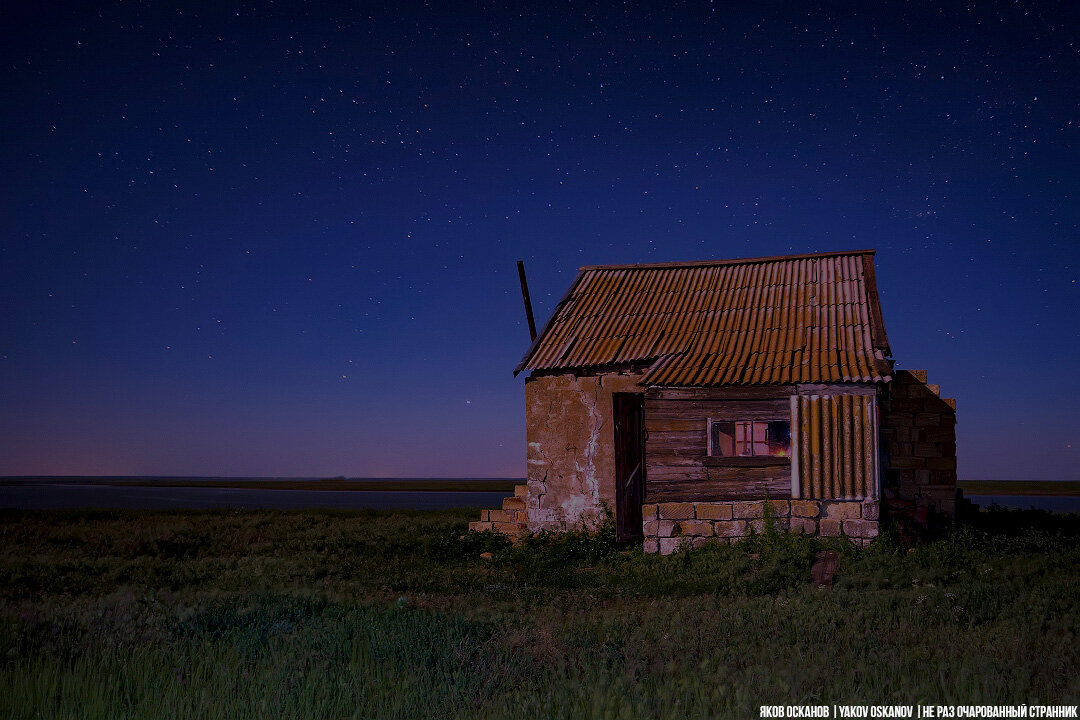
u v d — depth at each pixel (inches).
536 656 260.4
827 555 510.6
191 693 213.9
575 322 737.6
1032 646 257.1
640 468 627.5
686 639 280.4
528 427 681.6
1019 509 854.5
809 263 761.6
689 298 741.9
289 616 334.3
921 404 668.1
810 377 557.0
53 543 753.6
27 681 214.4
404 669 237.0
